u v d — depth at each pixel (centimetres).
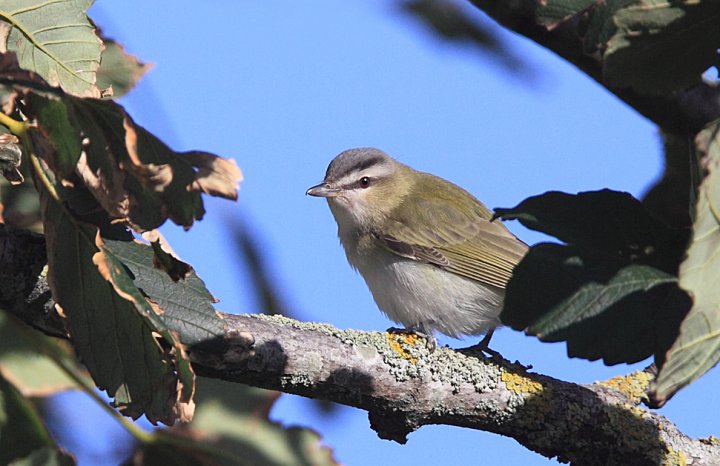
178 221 527
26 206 670
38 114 529
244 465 681
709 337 465
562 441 832
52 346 720
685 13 485
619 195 538
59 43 628
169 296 629
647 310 525
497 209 539
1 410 629
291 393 757
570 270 527
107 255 552
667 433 841
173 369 562
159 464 679
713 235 439
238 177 514
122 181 523
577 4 598
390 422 814
